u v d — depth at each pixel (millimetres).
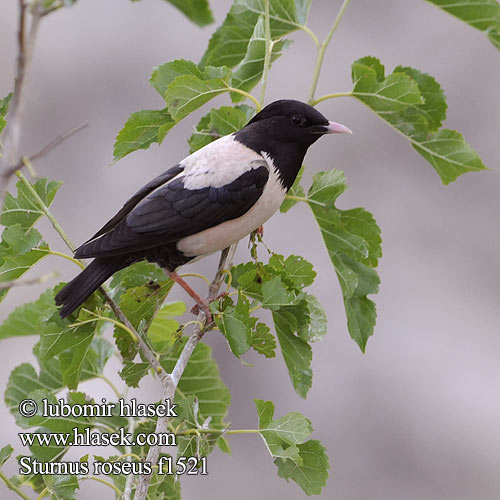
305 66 16375
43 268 14039
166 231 7812
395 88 7660
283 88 16250
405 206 15555
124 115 15781
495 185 15672
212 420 8109
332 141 15773
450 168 8133
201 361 8023
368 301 7891
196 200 7855
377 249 7875
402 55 16625
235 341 6586
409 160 15695
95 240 7531
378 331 14695
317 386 14141
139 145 7789
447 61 16562
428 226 15469
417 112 7984
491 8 7941
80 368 7227
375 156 15773
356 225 7902
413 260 15273
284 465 6777
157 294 7391
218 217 7891
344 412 14086
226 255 8195
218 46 8469
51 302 8172
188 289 7848
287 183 8125
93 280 7113
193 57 16188
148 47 16141
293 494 13398
